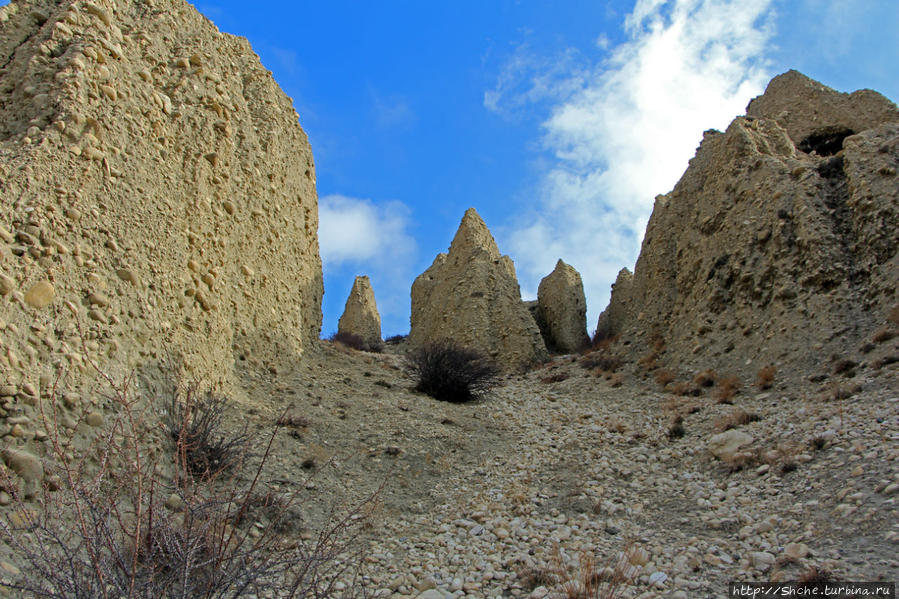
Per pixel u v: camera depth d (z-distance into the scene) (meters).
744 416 10.31
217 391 9.59
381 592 5.24
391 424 11.31
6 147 7.31
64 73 8.22
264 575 4.13
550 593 5.37
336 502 7.63
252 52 16.44
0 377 5.43
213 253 10.60
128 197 8.45
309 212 17.03
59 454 4.29
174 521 4.37
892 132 15.85
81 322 6.75
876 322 12.46
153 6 11.88
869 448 7.32
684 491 8.13
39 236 6.64
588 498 8.27
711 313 16.69
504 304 25.50
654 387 15.55
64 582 3.35
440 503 8.31
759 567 5.50
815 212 15.24
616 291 29.03
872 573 4.77
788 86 24.41
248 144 13.27
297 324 14.62
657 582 5.42
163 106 10.05
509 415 13.82
